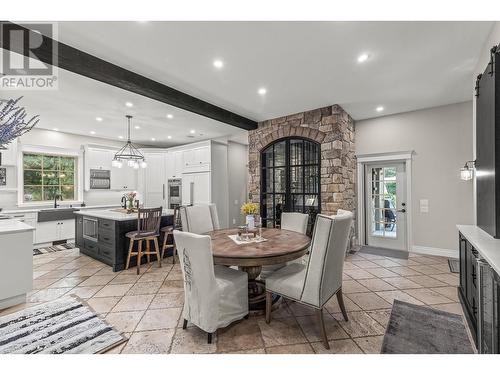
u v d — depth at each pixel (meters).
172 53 2.62
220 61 2.80
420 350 1.86
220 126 5.33
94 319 2.30
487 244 1.85
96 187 6.25
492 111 2.04
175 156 6.69
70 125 5.23
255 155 5.48
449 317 2.32
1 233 2.53
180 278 3.39
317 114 4.53
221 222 6.16
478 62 2.81
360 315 2.38
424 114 4.51
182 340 1.99
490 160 2.11
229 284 2.12
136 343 1.95
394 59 2.79
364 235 5.21
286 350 1.87
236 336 2.05
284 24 2.17
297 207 4.91
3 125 2.44
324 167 4.44
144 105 3.99
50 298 2.78
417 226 4.60
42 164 5.70
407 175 4.68
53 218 5.31
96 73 2.73
